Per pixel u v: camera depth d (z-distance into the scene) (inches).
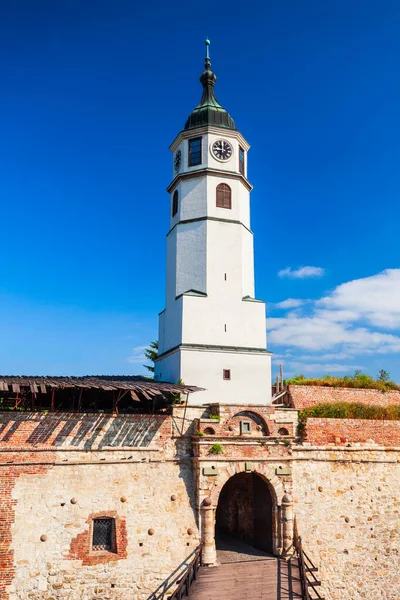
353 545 1304.1
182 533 1149.1
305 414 1425.9
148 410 1294.3
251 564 1155.9
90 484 1109.7
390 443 1443.2
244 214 1690.5
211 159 1649.9
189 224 1628.9
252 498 1374.3
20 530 1017.5
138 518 1127.0
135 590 1077.8
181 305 1518.2
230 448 1225.4
